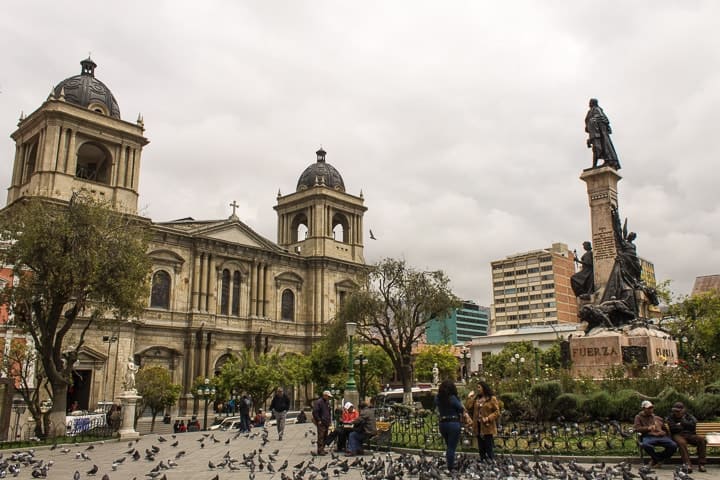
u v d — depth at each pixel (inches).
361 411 733.3
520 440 721.6
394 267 2050.9
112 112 2283.5
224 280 2583.7
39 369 1390.3
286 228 3122.5
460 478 494.3
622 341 999.6
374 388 2549.2
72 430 1218.6
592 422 785.6
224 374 2078.0
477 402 589.9
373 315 2037.4
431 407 1551.4
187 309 2415.1
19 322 1225.4
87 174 2325.3
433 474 489.4
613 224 1128.8
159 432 1846.7
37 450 895.7
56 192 2038.6
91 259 1130.7
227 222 2610.7
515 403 858.1
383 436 764.0
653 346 992.9
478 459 596.7
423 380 3496.6
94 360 2006.6
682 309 2156.7
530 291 5900.6
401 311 2003.0
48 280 1130.7
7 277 1438.2
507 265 6107.3
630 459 605.3
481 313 7559.1
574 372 1029.8
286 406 999.6
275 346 2672.2
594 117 1192.8
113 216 1261.1
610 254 1119.6
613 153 1171.9
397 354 2032.5
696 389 842.8
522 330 4281.5
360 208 3157.0
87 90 2239.2
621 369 912.9
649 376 893.8
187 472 612.4
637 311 1083.9
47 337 1147.3
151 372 1990.7
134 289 1209.4
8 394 975.0
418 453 704.4
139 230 1306.6
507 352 3292.3
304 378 2423.7
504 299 6077.8
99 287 1172.5
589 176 1167.0
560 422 775.1
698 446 572.4
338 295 2928.2
